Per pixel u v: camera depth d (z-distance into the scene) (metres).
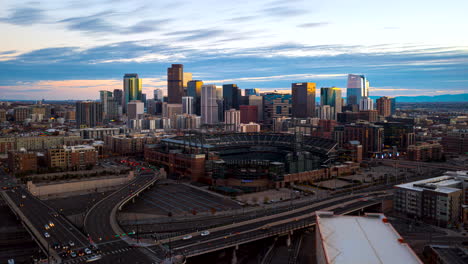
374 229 175.75
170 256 181.50
